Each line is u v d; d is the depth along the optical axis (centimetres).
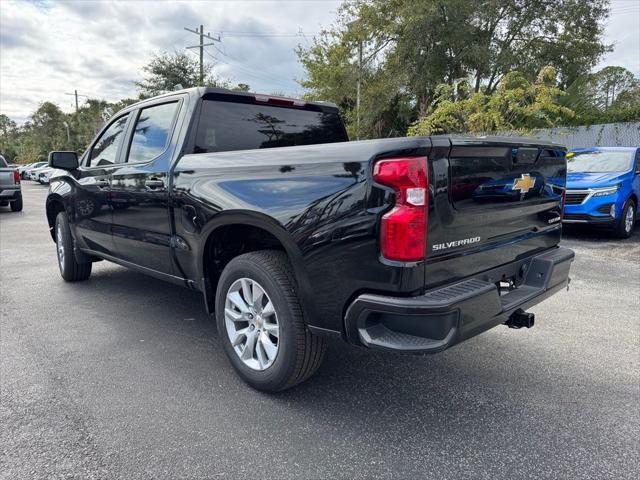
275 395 295
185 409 277
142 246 389
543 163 310
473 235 253
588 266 644
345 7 2300
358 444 244
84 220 480
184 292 523
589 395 295
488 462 230
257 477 219
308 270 249
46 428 256
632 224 878
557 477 219
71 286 547
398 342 222
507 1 1947
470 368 333
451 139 229
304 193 248
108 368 331
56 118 6544
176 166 339
